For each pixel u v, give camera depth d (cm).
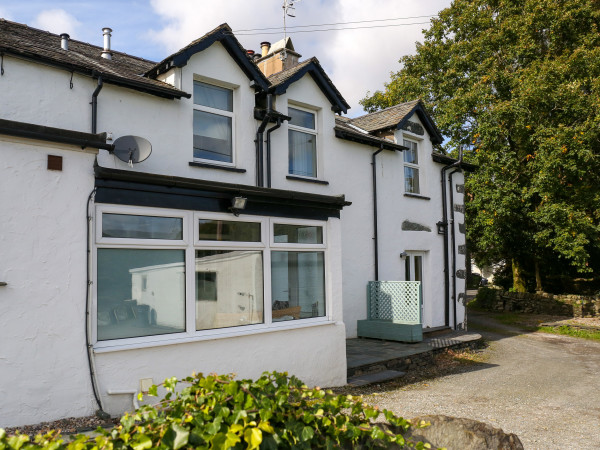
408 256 1443
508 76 1955
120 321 591
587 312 2019
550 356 1256
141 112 890
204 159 990
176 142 932
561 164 1728
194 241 666
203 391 299
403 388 874
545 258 2288
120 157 796
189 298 655
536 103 1809
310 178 1166
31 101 771
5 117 745
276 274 775
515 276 2341
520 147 1953
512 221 2058
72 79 814
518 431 640
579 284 2361
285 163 1112
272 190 739
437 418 364
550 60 2006
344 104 1230
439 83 2327
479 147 2019
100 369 561
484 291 2394
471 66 2164
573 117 1806
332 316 846
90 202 569
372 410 335
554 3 1967
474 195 1967
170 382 309
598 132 1730
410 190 1477
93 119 827
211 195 684
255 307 740
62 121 800
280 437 293
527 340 1524
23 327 511
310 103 1177
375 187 1323
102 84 837
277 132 1102
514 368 1088
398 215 1394
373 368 960
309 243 831
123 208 599
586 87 1919
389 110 1492
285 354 757
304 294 816
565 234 1781
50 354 526
